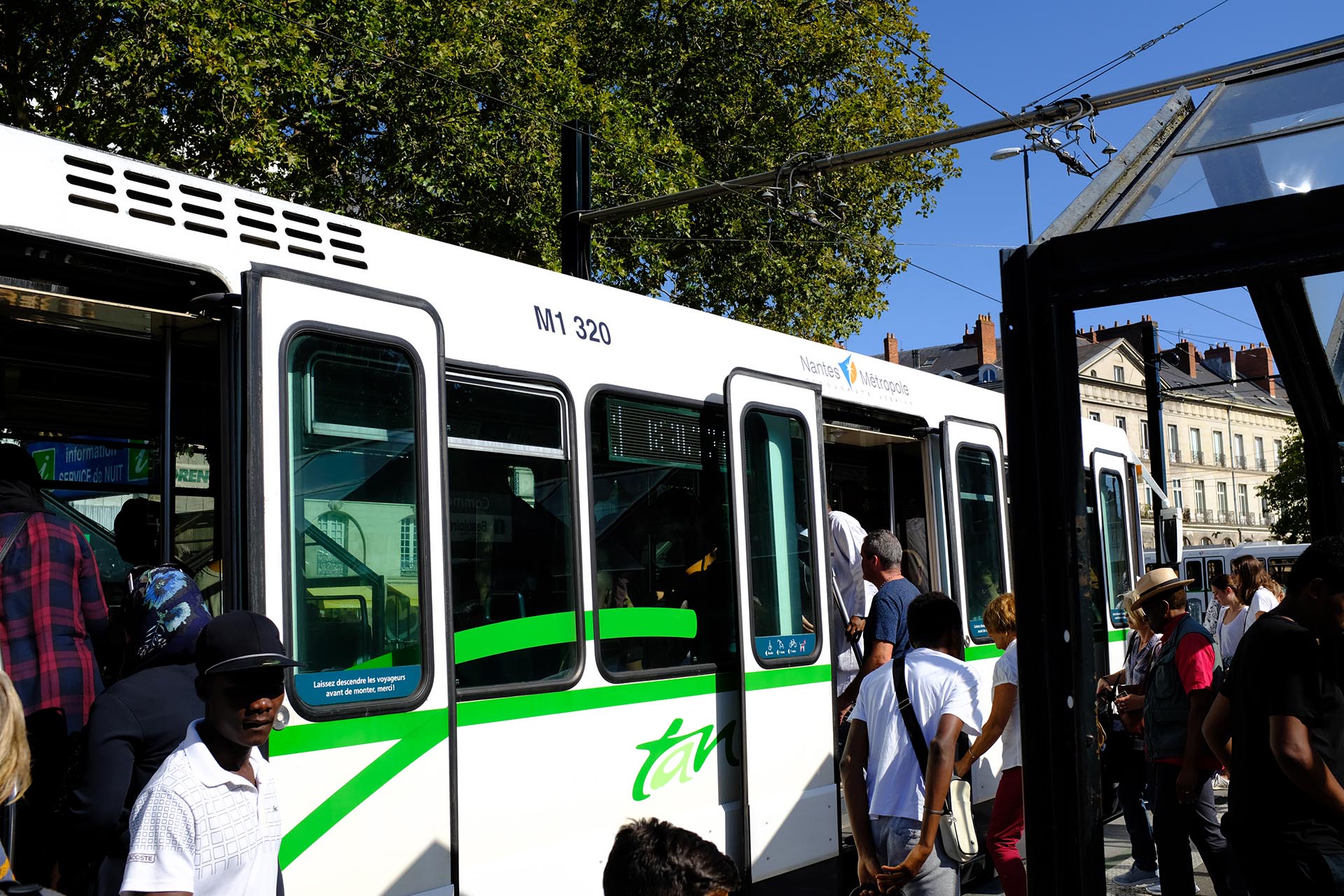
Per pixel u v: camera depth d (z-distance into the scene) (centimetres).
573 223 1233
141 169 404
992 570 893
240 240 424
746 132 1950
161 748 336
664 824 253
